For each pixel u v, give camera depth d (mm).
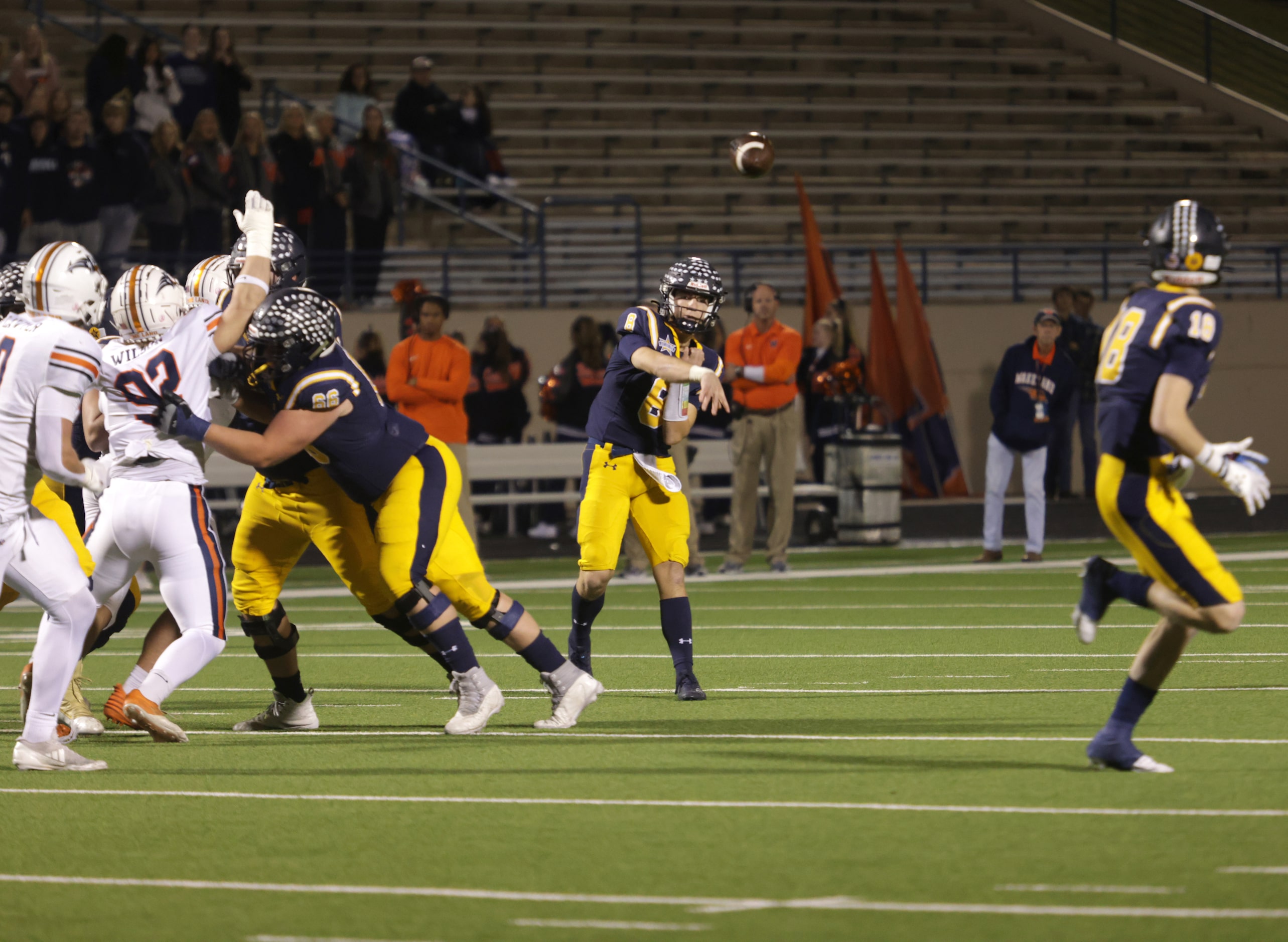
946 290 95188
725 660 35250
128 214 71562
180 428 23406
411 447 24859
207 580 25031
